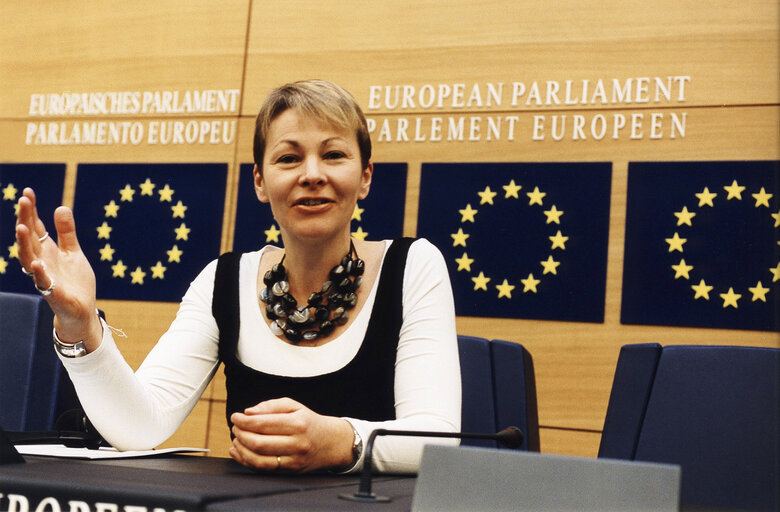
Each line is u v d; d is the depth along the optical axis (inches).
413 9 134.2
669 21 122.3
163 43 146.6
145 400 55.5
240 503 31.1
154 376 59.6
